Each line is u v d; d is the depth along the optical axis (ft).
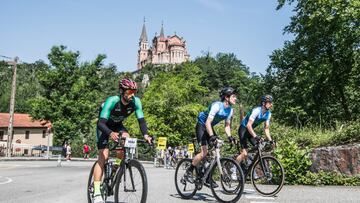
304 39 98.22
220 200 21.86
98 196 17.35
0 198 23.43
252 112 25.25
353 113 96.84
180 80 189.78
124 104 17.48
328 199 23.07
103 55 163.22
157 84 188.55
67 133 155.12
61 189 28.53
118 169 17.28
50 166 71.41
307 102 93.86
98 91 165.48
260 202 21.81
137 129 159.53
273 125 44.34
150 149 17.65
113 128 18.28
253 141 26.27
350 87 98.94
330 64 90.53
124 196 16.70
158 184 31.76
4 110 297.74
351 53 90.89
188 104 172.65
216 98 248.52
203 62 412.57
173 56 631.97
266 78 108.68
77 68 160.04
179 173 24.50
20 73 334.85
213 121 23.25
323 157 32.17
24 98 305.53
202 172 22.91
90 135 186.70
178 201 22.17
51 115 153.89
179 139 162.81
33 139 212.43
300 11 97.55
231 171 22.24
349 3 81.92
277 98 101.65
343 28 85.51
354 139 32.78
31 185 31.58
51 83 155.74
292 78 100.37
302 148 35.83
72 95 155.84
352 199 23.04
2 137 198.08
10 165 70.28
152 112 167.63
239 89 294.87
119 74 330.75
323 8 86.02
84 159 141.79
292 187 29.68
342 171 31.04
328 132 38.47
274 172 24.73
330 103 99.60
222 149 42.16
